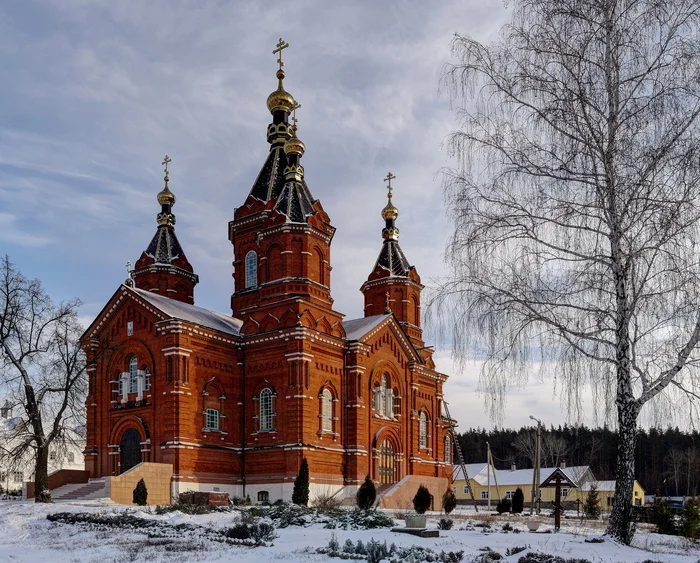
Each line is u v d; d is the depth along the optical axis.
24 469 72.31
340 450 55.31
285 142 65.12
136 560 23.78
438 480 61.75
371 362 59.78
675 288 23.02
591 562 21.19
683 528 35.16
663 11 23.53
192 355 51.69
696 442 136.88
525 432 142.62
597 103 24.83
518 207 25.33
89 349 55.44
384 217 74.75
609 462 138.62
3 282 49.22
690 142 23.16
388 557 22.77
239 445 54.44
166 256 66.69
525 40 25.38
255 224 62.78
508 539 28.17
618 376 24.98
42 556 25.64
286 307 54.62
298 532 30.75
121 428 52.72
